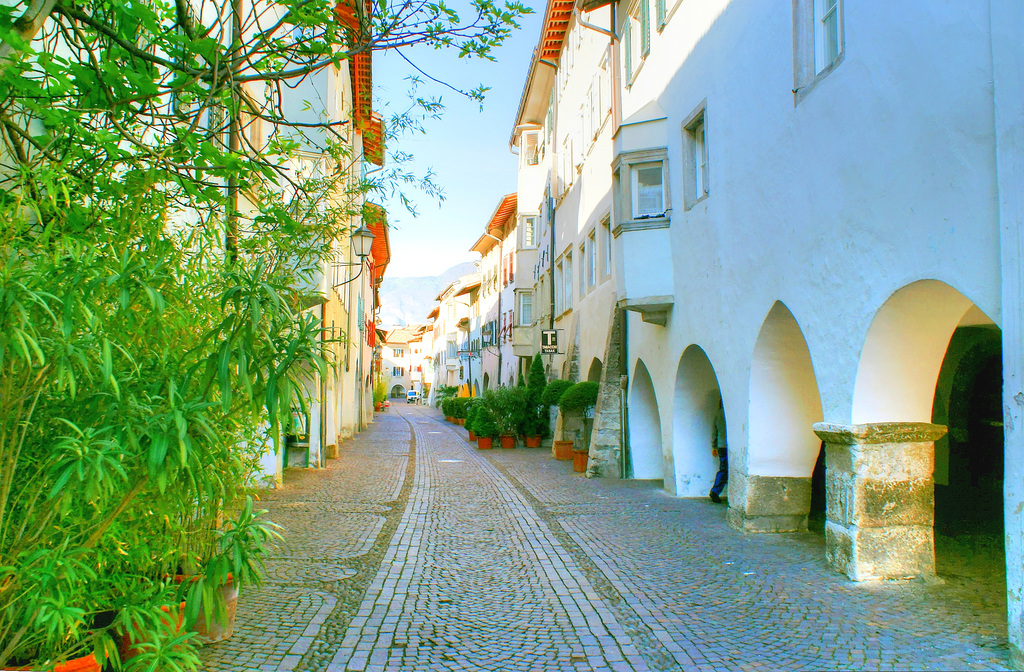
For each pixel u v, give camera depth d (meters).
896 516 6.48
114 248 3.54
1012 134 4.55
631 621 5.51
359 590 6.28
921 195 5.56
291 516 9.88
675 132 11.83
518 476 15.02
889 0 5.97
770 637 5.06
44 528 2.89
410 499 11.71
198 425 2.88
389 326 120.62
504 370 36.81
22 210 3.38
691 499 11.73
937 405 12.75
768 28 8.37
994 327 10.18
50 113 3.61
